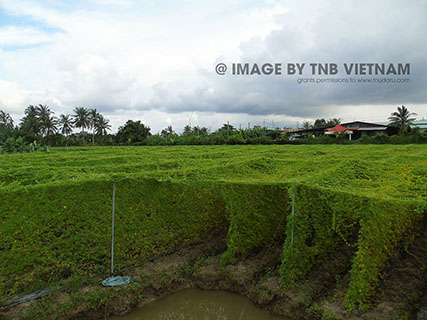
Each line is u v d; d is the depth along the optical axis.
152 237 12.34
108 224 11.31
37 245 10.21
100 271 11.39
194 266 12.19
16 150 46.78
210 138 66.62
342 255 12.38
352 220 10.97
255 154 27.75
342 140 62.72
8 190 9.88
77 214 10.81
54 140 76.88
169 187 12.50
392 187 11.71
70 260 10.82
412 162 19.44
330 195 10.58
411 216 11.80
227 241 12.55
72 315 9.63
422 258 11.62
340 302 9.80
